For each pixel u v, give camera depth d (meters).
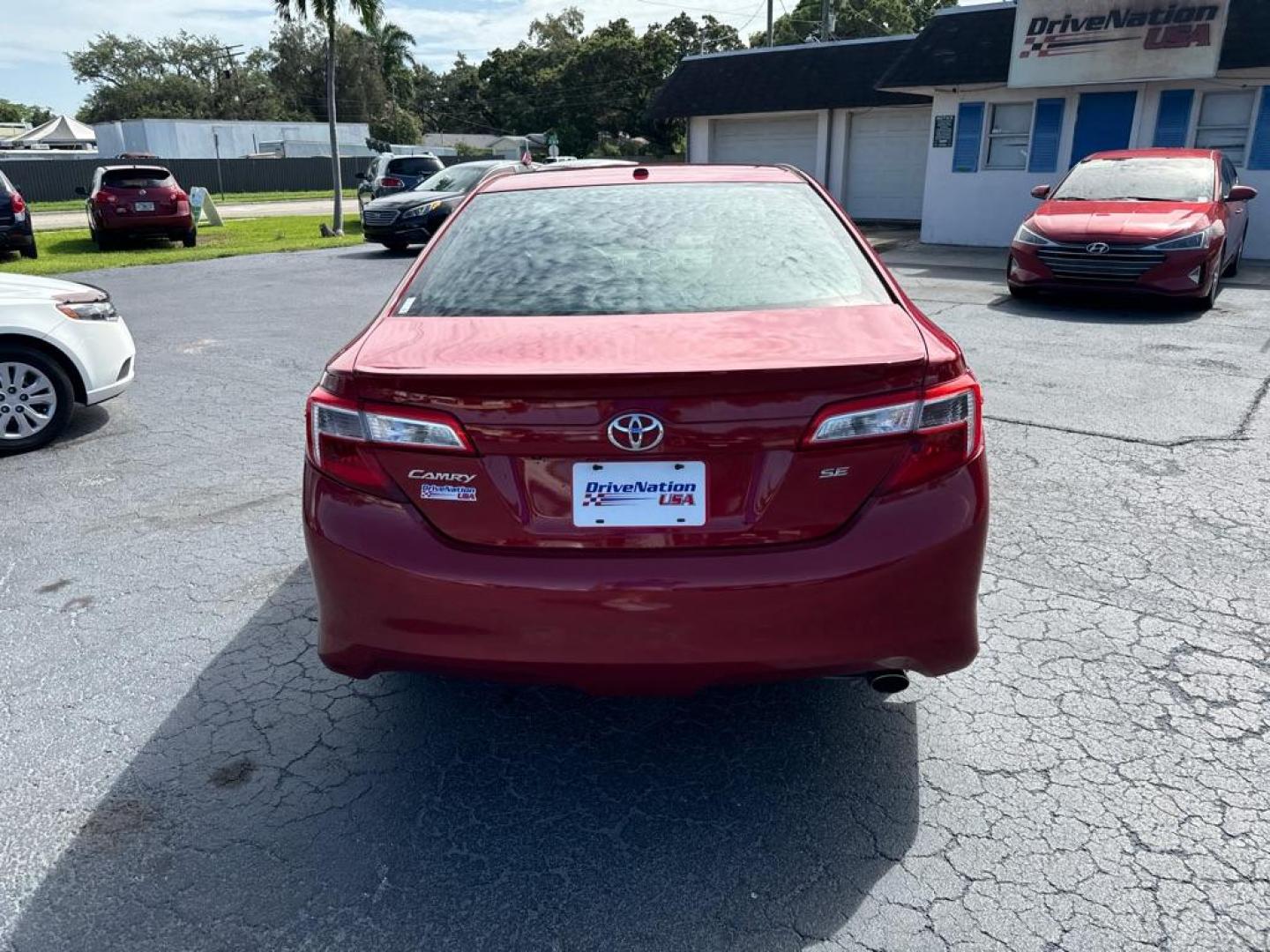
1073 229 9.83
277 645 3.40
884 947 2.06
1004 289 11.64
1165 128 15.40
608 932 2.11
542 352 2.27
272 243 19.59
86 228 25.47
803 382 2.12
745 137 24.03
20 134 78.69
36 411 5.73
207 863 2.34
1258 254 14.98
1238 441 5.46
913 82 16.89
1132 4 14.44
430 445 2.21
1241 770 2.62
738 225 2.94
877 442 2.18
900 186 22.28
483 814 2.51
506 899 2.21
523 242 2.90
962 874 2.26
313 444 2.38
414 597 2.25
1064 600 3.60
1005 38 16.36
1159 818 2.44
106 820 2.50
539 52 90.81
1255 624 3.41
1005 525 4.30
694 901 2.20
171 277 14.00
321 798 2.58
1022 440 5.50
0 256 17.27
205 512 4.69
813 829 2.43
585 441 2.15
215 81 88.94
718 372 2.08
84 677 3.20
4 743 2.83
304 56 85.56
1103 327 8.99
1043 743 2.76
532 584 2.19
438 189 17.61
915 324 2.46
